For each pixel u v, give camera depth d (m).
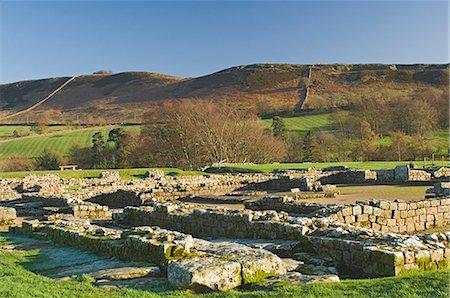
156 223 18.91
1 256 12.72
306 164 56.03
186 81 169.62
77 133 94.81
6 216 21.83
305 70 159.62
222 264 8.98
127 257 11.41
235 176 40.91
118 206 30.95
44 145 83.88
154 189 31.55
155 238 11.29
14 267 11.41
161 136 73.69
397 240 10.27
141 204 29.44
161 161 72.75
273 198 21.83
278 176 40.03
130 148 76.44
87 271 10.62
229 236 15.49
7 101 162.88
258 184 38.19
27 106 154.75
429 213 17.45
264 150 71.44
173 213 18.25
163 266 10.13
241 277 8.96
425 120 75.88
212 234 16.23
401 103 83.62
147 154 73.19
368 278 9.35
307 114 106.31
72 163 76.38
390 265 9.23
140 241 11.16
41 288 9.16
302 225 12.75
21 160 73.50
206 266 8.88
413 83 139.25
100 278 9.89
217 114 72.69
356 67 165.50
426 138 73.44
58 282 9.71
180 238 11.04
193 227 17.09
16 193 33.91
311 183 33.91
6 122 112.50
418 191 28.84
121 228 19.20
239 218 15.09
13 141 87.19
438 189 24.03
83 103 155.38
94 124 106.50
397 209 16.72
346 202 24.80
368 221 16.08
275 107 115.62
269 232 13.68
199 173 51.69
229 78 157.75
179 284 8.84
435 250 9.64
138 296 8.42
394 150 67.94
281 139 77.94
